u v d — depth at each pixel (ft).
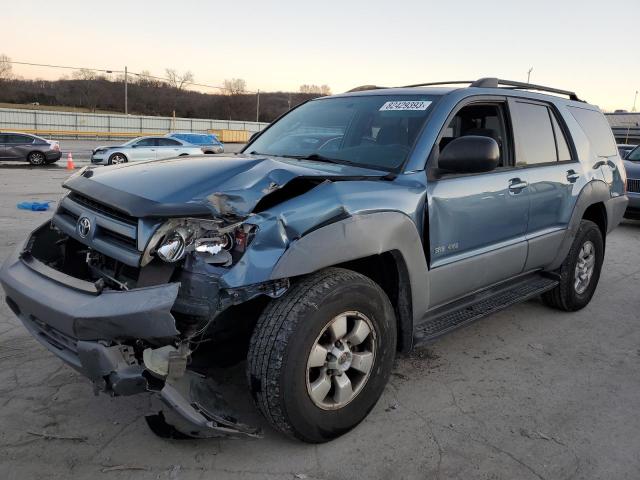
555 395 11.37
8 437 9.20
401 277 10.00
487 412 10.57
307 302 8.32
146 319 7.45
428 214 10.26
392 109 11.95
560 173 14.34
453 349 13.52
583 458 9.22
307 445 9.26
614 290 19.27
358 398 9.43
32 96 308.60
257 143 13.28
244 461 8.80
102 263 9.27
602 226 17.08
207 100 323.57
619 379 12.23
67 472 8.39
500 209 12.12
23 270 9.37
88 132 186.29
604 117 18.11
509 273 13.17
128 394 7.79
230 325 9.02
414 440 9.52
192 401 7.91
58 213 10.21
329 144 11.99
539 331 14.96
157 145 80.79
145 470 8.50
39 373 11.43
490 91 12.69
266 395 8.26
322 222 8.45
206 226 7.91
